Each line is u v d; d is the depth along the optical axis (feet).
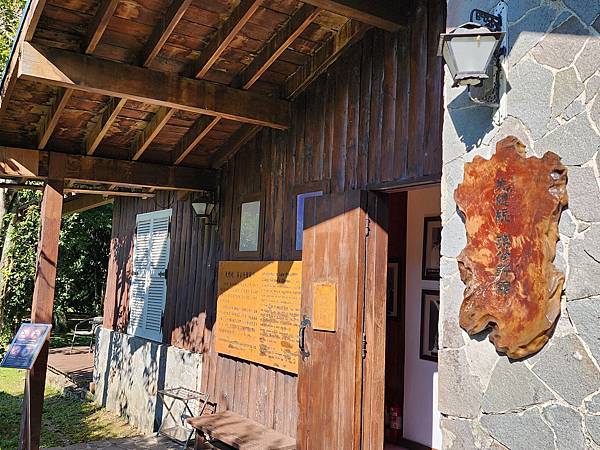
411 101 11.62
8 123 15.28
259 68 13.66
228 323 17.04
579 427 6.30
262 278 15.66
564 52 6.99
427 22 11.48
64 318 45.27
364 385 11.67
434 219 15.42
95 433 21.12
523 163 7.28
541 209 6.97
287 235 15.05
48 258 15.74
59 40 12.18
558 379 6.58
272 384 15.11
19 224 35.58
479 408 7.55
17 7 28.32
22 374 31.76
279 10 12.33
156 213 23.24
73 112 14.97
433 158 10.93
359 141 12.89
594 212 6.41
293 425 14.16
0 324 34.68
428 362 15.08
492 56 7.54
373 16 11.46
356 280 11.83
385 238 12.30
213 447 15.15
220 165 18.40
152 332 22.25
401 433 15.51
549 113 7.07
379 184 12.16
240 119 14.51
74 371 30.71
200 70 13.29
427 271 15.44
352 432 11.41
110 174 16.92
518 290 7.14
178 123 16.08
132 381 22.97
